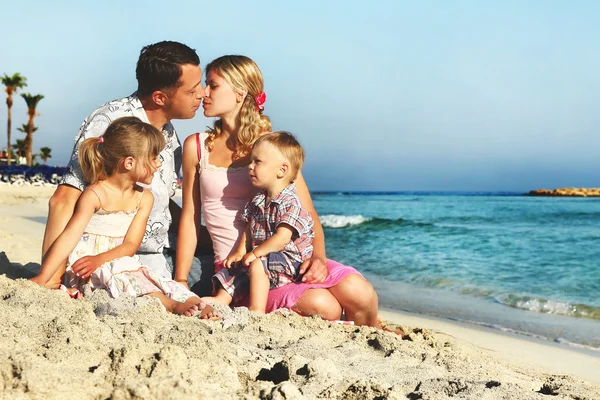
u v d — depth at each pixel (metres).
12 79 48.75
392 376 2.53
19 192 20.89
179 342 2.38
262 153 3.66
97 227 3.51
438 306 6.06
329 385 2.11
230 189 3.88
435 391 2.31
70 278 3.46
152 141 3.48
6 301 2.74
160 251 3.96
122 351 2.04
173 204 4.26
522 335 4.82
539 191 95.62
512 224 21.75
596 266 9.40
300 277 3.70
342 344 2.99
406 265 9.23
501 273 8.54
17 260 5.80
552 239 14.59
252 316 3.32
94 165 3.43
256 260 3.65
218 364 2.16
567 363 3.93
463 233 16.19
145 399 1.67
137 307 2.95
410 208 39.09
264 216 3.75
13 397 1.71
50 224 3.53
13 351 1.94
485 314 5.70
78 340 2.23
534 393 2.33
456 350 3.62
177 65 3.59
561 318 5.59
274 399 1.86
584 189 92.94
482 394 2.25
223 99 3.77
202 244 4.29
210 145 3.90
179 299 3.32
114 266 3.32
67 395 1.76
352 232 16.42
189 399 1.69
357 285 3.65
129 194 3.57
